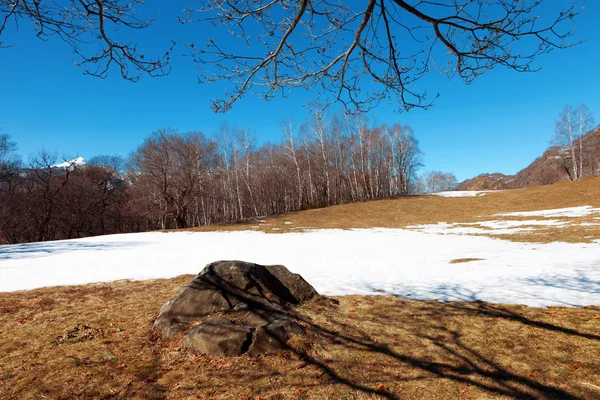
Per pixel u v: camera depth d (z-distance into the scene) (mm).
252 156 51531
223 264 5523
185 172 33500
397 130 52406
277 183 52031
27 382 3533
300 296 5914
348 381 3465
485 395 3186
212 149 36844
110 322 5461
